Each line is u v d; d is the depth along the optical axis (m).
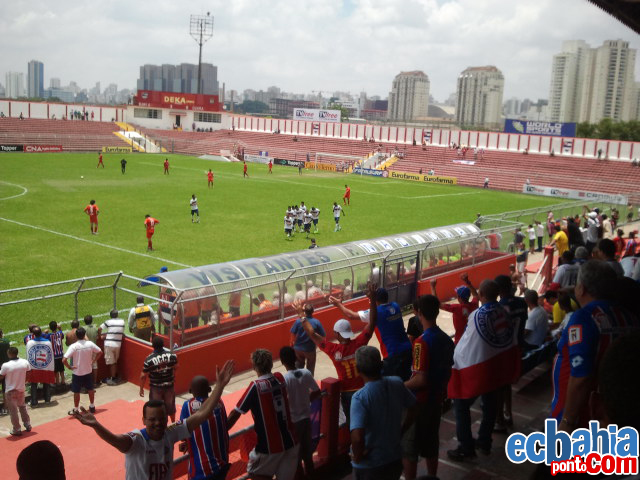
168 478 5.64
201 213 42.38
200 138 108.06
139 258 28.53
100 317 19.42
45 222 36.34
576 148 80.25
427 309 6.92
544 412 9.34
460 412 7.68
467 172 79.31
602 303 4.47
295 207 37.22
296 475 7.38
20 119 92.56
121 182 57.78
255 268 16.50
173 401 12.06
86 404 13.43
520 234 25.94
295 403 7.31
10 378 11.27
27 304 20.39
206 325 14.78
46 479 3.55
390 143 95.19
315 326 12.48
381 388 5.76
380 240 20.67
